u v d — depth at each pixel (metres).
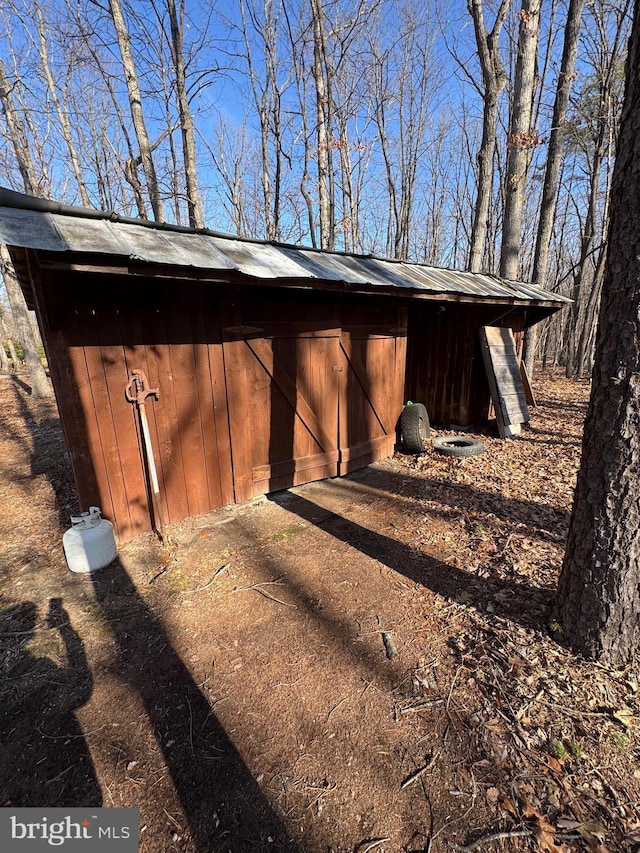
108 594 2.84
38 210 2.72
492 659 2.17
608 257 1.80
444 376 7.31
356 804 1.54
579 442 6.42
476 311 6.80
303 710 1.93
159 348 3.47
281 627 2.48
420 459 5.65
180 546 3.45
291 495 4.54
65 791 1.60
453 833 1.44
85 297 3.04
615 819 1.45
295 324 4.37
